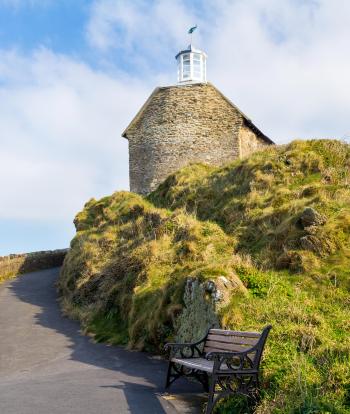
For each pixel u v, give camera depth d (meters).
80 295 18.42
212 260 13.12
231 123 29.09
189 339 10.37
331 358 6.98
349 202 13.70
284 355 7.30
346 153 17.89
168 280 13.00
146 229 19.42
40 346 13.09
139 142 30.42
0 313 18.12
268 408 6.08
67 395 7.85
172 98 29.66
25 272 29.81
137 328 12.69
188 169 24.05
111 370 10.09
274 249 12.91
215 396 7.24
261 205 15.90
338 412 5.66
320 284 10.57
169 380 8.31
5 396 7.90
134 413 6.83
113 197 26.64
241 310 9.33
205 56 33.06
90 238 22.48
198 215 18.45
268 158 18.92
